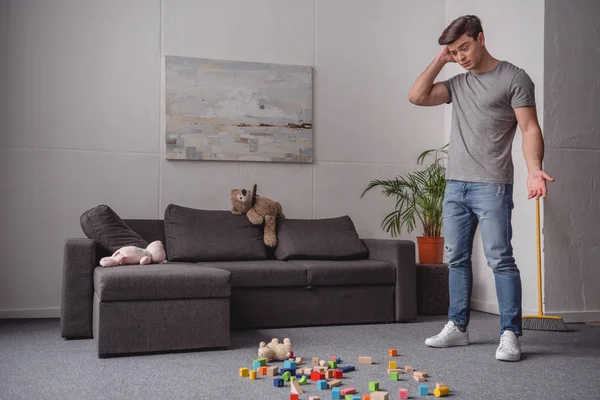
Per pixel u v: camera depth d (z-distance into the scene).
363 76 5.32
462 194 3.30
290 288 4.12
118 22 4.75
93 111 4.68
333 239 4.64
